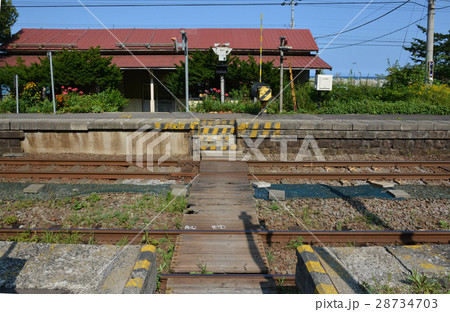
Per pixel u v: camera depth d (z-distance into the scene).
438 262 4.25
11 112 14.79
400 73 17.05
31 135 10.45
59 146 10.48
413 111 14.33
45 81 16.05
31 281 3.94
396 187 7.65
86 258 4.42
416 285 3.76
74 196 6.98
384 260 4.30
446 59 27.19
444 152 10.28
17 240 5.20
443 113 14.17
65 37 22.34
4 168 8.91
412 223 5.78
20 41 21.84
